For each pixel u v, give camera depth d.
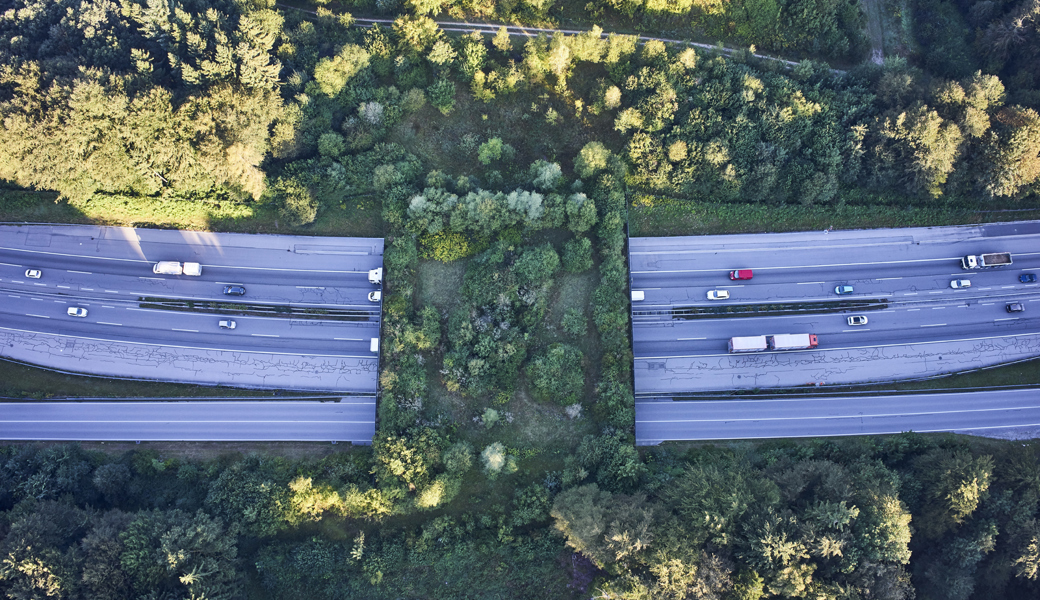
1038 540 120.88
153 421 137.75
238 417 138.50
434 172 142.12
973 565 123.69
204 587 115.75
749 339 142.00
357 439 138.00
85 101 127.38
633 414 135.12
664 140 145.62
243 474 129.12
